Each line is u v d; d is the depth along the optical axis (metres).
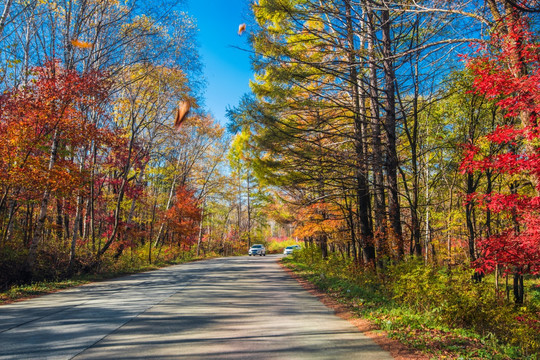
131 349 5.33
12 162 13.84
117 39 19.23
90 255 20.25
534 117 6.91
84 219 25.48
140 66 21.91
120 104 25.56
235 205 58.19
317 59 13.84
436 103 16.47
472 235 16.39
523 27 7.18
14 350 5.25
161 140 29.41
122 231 25.38
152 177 32.75
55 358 4.87
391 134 12.84
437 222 22.14
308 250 30.16
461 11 8.27
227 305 9.52
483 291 8.91
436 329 6.74
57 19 18.31
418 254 13.31
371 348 5.49
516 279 15.82
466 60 7.76
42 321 7.40
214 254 51.12
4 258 14.82
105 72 17.36
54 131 15.22
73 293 12.13
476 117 15.65
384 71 12.91
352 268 15.51
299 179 13.87
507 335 7.14
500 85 6.97
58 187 15.02
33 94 14.35
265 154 15.02
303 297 11.27
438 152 19.12
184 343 5.69
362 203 15.68
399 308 8.32
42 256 17.53
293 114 13.29
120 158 24.06
